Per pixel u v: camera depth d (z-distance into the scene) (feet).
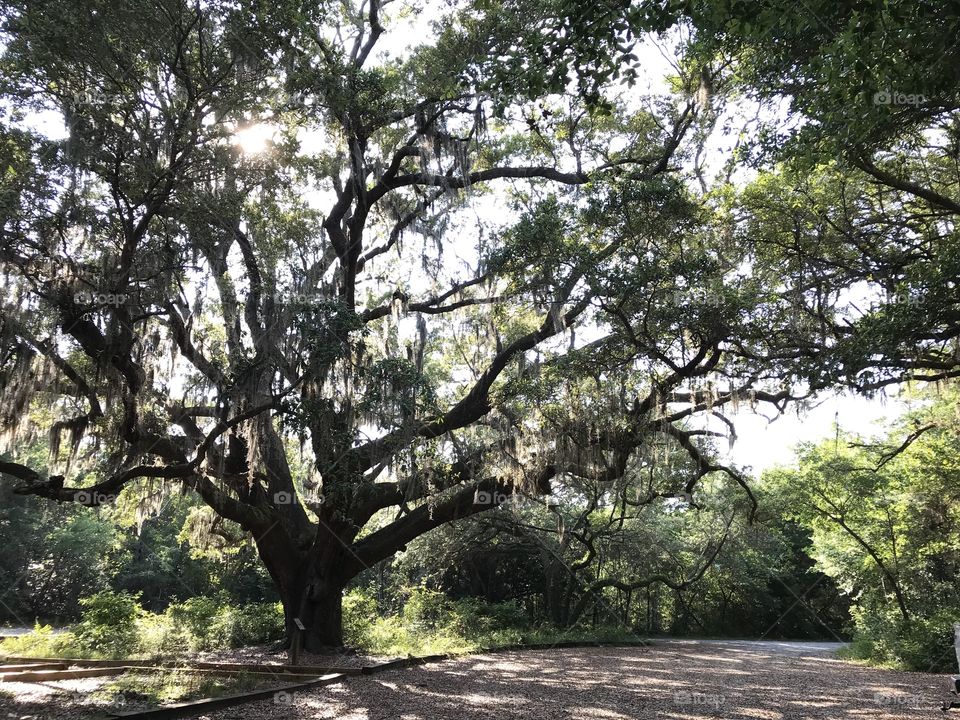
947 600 90.27
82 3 37.29
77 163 40.34
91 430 46.60
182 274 46.06
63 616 122.31
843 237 48.19
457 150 53.52
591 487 77.92
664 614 156.35
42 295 39.93
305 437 43.24
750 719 31.58
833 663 69.77
